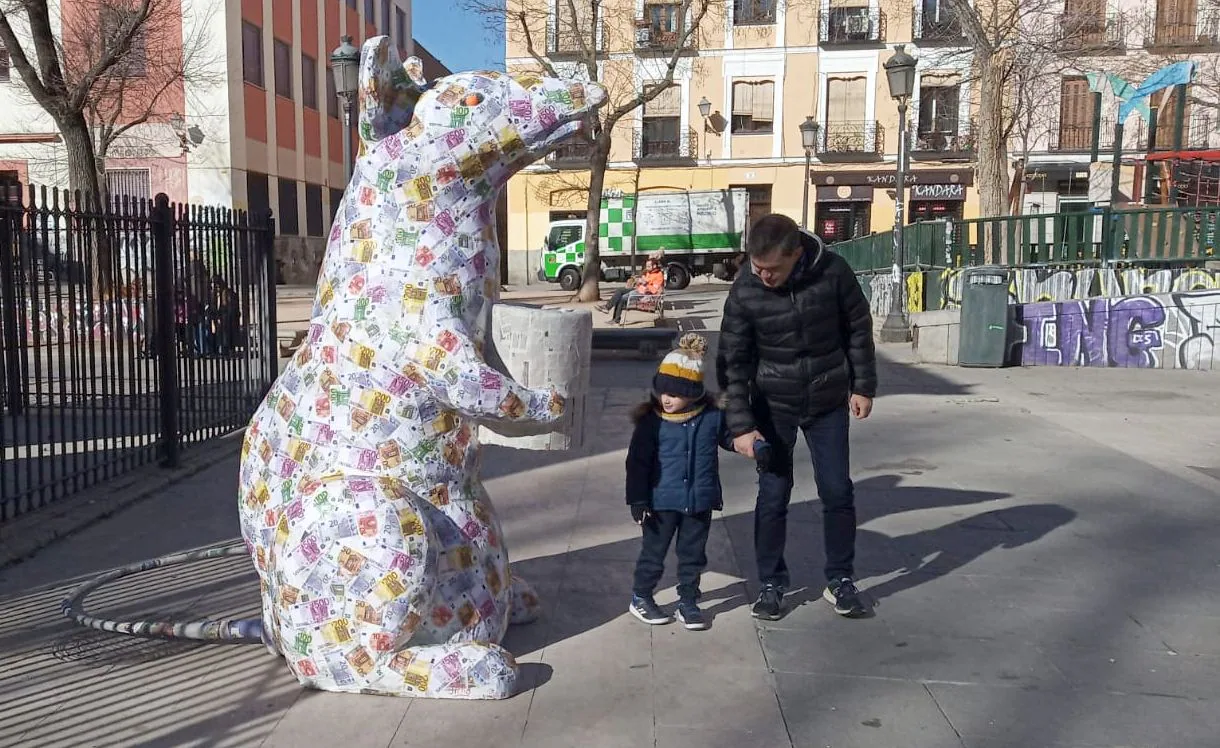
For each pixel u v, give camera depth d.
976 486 6.27
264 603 3.37
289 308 19.77
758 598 4.12
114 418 6.22
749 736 3.00
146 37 22.61
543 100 3.14
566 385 3.24
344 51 13.87
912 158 32.72
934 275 15.86
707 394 3.84
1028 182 31.88
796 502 5.86
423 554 3.00
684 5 21.75
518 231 35.22
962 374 11.95
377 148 3.15
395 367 3.06
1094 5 27.39
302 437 3.14
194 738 2.96
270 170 28.27
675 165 34.09
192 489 6.18
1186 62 19.62
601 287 29.34
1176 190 19.66
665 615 3.91
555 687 3.30
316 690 3.25
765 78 33.34
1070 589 4.36
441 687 3.15
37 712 3.14
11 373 5.34
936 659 3.60
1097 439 7.87
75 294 5.86
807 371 3.86
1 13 15.19
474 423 3.31
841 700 3.25
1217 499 5.94
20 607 4.13
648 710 3.15
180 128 25.66
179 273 6.96
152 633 3.68
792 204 33.84
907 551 4.90
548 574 4.49
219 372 7.64
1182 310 12.27
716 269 30.30
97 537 5.17
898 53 14.68
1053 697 3.30
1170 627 3.93
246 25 26.73
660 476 3.76
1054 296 14.63
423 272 3.07
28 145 25.47
